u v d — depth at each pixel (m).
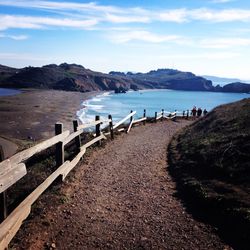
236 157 11.04
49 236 6.71
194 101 149.88
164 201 9.12
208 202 8.53
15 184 8.31
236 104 24.64
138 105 110.88
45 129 46.94
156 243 6.80
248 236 6.82
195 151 13.62
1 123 50.84
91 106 94.12
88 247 6.52
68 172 10.16
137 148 16.56
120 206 8.67
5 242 5.50
